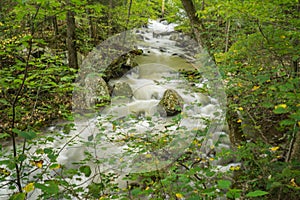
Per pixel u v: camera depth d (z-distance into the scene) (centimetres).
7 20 581
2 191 286
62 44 881
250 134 372
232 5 342
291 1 307
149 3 1128
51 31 928
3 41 476
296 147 254
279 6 332
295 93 180
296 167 244
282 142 364
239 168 315
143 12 1102
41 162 204
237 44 341
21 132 132
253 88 312
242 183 281
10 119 279
